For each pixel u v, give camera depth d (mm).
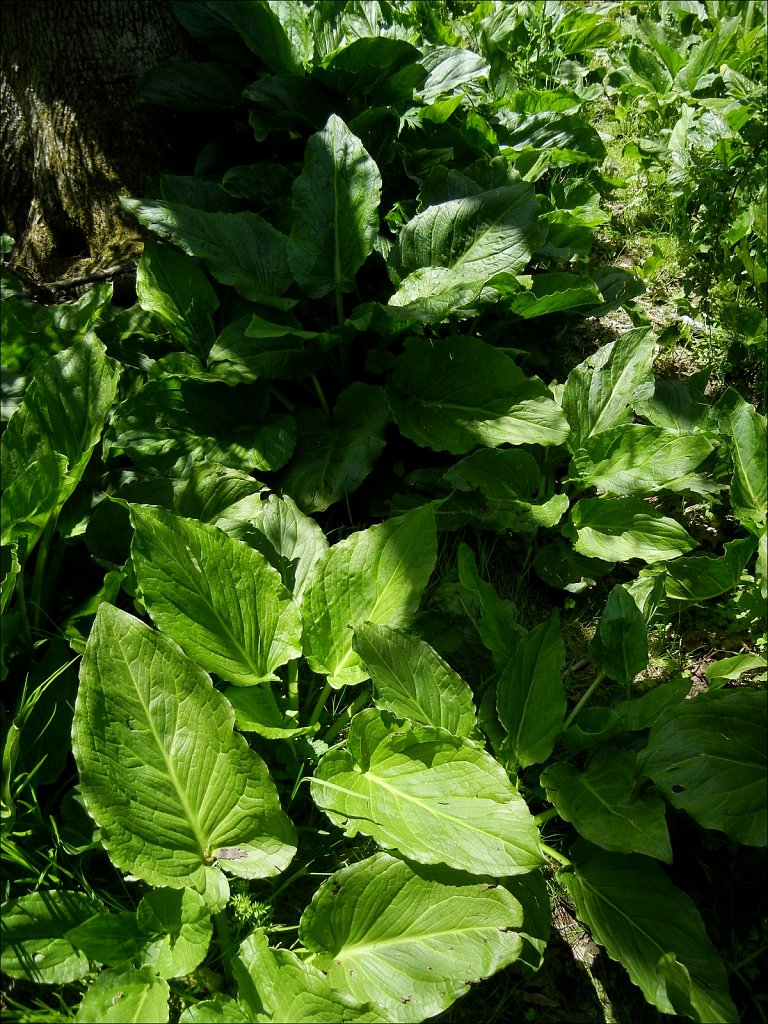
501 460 1384
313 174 1546
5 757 969
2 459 1147
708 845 1107
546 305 1614
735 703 1021
